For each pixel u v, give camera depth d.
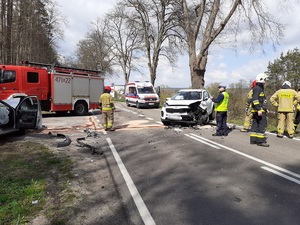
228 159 6.70
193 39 21.78
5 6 21.48
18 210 3.92
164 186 4.97
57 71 16.28
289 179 5.25
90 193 4.64
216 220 3.71
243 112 17.52
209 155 7.11
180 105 12.01
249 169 5.89
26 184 4.93
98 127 12.26
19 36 26.00
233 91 19.08
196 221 3.69
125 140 9.24
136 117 16.69
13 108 9.30
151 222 3.68
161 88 33.84
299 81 35.03
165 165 6.27
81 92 17.53
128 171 5.84
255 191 4.69
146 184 5.08
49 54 38.38
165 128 11.78
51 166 6.09
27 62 15.24
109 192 4.70
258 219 3.73
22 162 6.29
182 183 5.11
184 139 9.33
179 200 4.36
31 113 9.78
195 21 23.70
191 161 6.59
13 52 24.59
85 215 3.87
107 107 11.25
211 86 24.39
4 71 14.27
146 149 7.88
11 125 9.29
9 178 5.19
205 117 12.53
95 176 5.52
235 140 9.12
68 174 5.55
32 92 15.17
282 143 8.66
